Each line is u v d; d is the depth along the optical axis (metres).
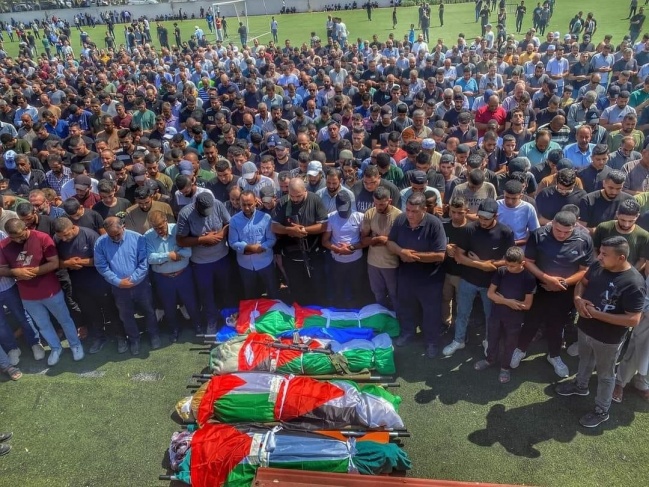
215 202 6.80
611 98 10.91
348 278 7.20
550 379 6.01
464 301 6.28
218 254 6.91
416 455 5.09
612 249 4.68
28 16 50.47
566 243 5.55
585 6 36.69
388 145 8.73
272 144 9.16
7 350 6.77
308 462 4.62
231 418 5.22
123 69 21.72
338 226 6.80
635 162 7.35
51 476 5.15
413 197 5.88
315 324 6.52
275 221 6.80
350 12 46.00
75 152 9.69
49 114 12.62
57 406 6.05
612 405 5.58
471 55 17.61
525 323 6.02
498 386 5.95
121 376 6.48
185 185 7.07
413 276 6.27
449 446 5.18
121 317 6.70
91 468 5.20
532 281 5.57
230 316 6.86
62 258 6.47
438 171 7.86
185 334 7.27
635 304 4.74
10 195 8.20
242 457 4.66
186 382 6.28
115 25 49.47
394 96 12.05
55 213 7.48
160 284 6.78
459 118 9.65
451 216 6.13
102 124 12.37
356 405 5.17
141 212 7.05
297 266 7.14
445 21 37.56
